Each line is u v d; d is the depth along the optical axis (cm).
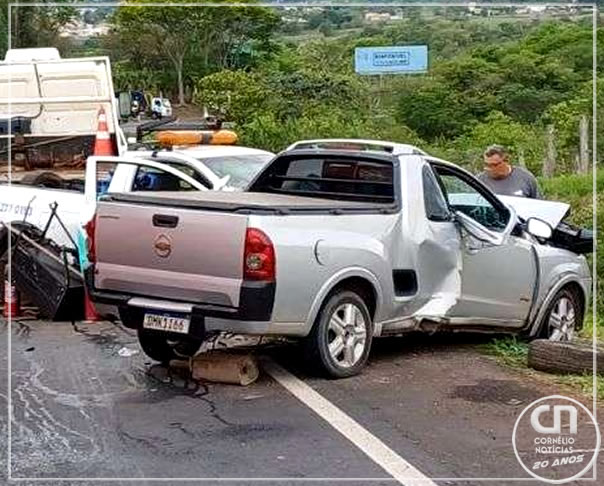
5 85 1805
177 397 794
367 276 844
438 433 706
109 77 1802
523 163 2453
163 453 662
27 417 742
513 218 987
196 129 1568
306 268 793
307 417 740
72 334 1052
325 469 633
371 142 955
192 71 3597
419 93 2983
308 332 815
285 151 967
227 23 3584
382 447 675
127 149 1638
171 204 807
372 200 916
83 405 773
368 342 865
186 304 794
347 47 3334
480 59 3003
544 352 887
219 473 625
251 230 769
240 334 796
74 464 641
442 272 921
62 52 3519
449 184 970
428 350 968
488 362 925
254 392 806
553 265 1027
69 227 1218
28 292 1144
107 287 835
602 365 873
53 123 1791
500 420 739
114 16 3597
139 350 962
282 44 3619
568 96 2897
